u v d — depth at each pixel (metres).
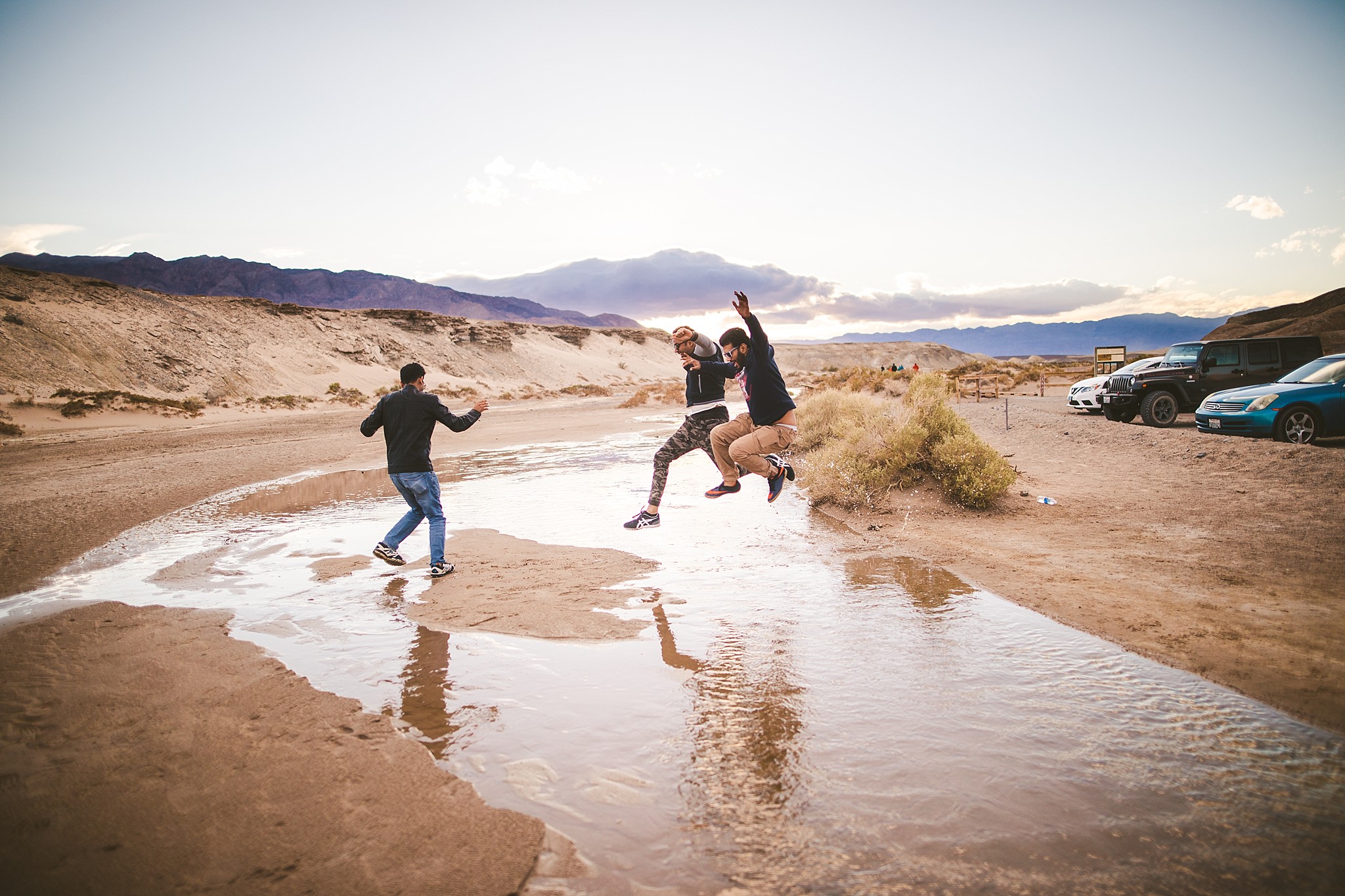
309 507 11.01
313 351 65.69
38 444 23.47
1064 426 16.36
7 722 3.83
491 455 17.58
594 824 2.80
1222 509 7.91
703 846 2.63
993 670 4.21
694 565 6.97
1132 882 2.33
